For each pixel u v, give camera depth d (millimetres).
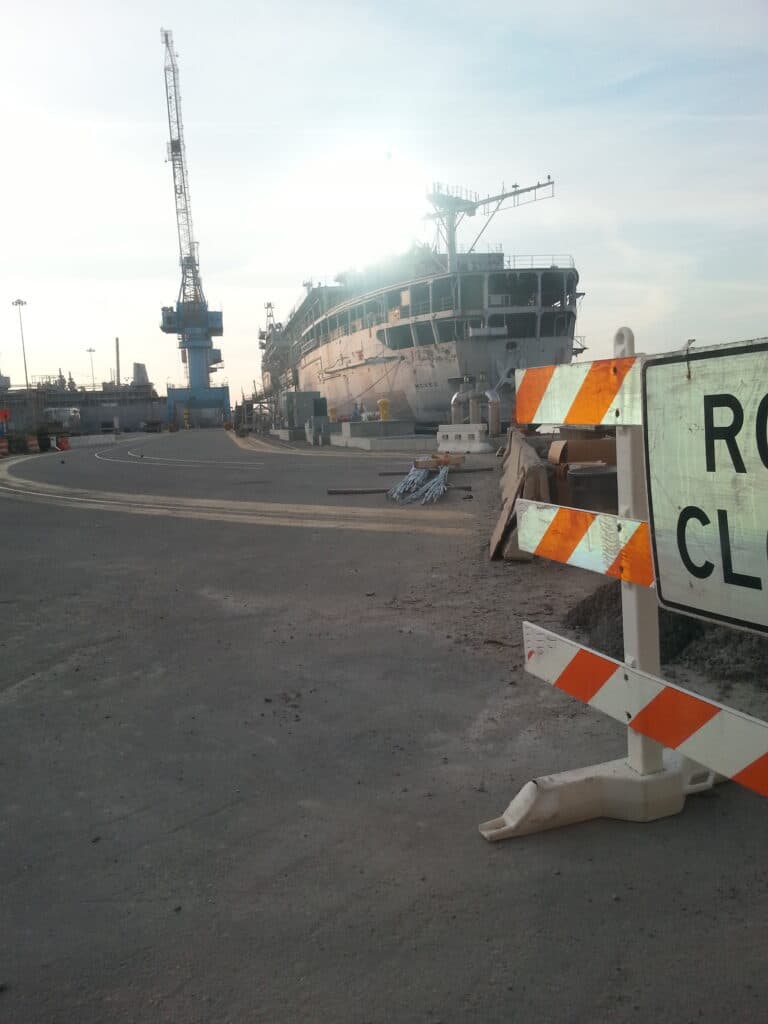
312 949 2557
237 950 2568
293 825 3393
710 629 5098
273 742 4316
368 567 9227
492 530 11344
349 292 67750
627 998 2283
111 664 5863
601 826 3270
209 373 125688
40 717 4809
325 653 5945
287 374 99688
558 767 3857
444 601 7379
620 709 3213
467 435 28953
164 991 2387
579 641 5840
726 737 2645
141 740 4406
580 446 9680
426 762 3990
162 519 14555
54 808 3623
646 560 2900
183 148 116562
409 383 55000
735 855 3016
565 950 2500
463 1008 2268
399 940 2584
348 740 4309
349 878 2961
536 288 50406
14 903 2877
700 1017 2201
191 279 120188
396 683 5207
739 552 2338
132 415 119188
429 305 52062
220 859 3139
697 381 2438
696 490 2484
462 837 3230
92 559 10570
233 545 11336
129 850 3230
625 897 2768
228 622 7004
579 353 54312
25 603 8008
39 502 18453
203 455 38344
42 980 2457
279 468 26547
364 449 36844
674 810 3332
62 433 62344
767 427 2197
